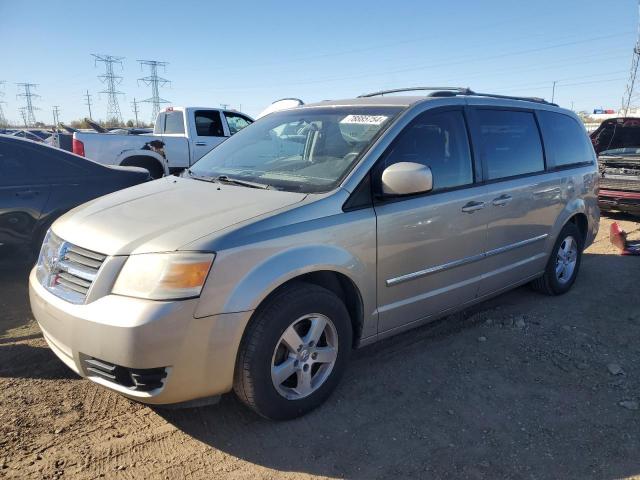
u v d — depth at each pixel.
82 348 2.59
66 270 2.81
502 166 4.23
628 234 8.17
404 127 3.50
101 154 9.75
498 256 4.21
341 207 3.09
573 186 5.04
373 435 2.92
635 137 9.80
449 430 2.99
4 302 4.78
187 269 2.52
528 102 4.78
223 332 2.60
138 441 2.82
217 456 2.72
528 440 2.91
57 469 2.57
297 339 2.92
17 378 3.41
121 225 2.85
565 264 5.22
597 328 4.44
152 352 2.47
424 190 3.15
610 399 3.33
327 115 3.91
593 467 2.70
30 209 5.13
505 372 3.66
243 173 3.66
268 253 2.74
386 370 3.65
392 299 3.43
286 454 2.75
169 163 10.69
